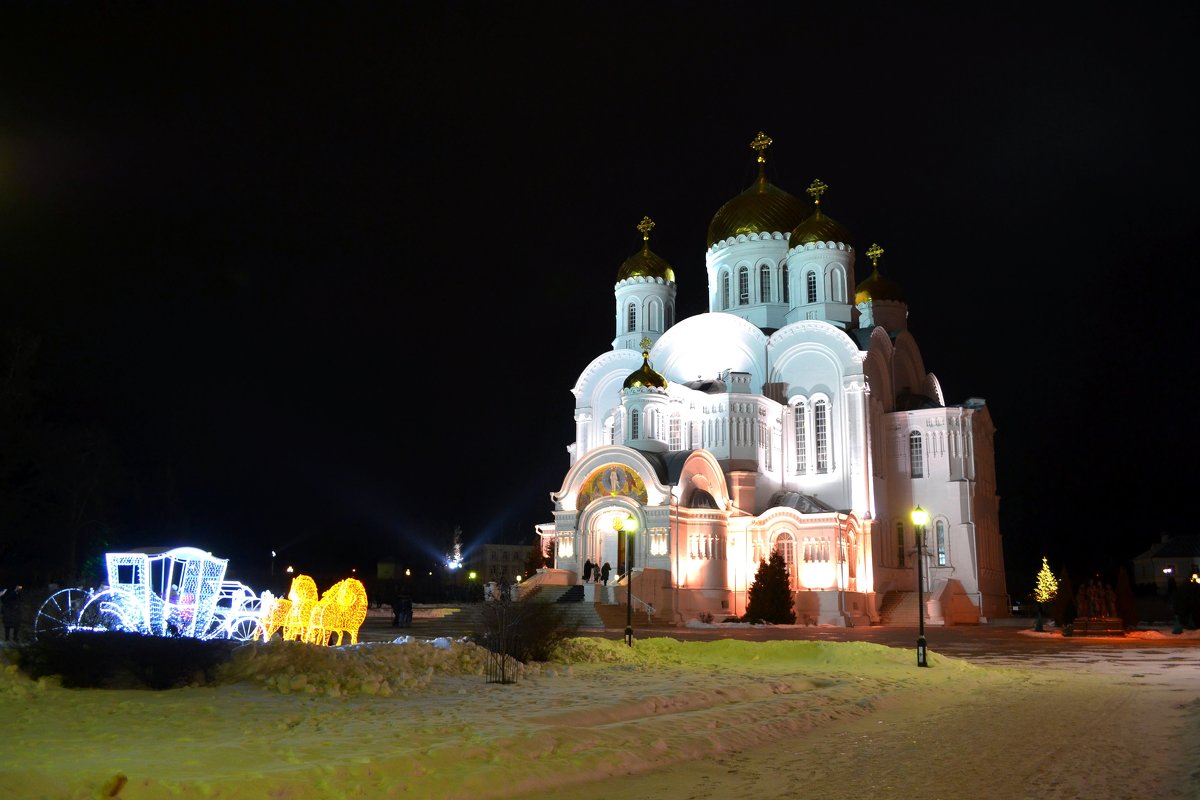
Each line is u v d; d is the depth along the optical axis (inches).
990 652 1445.6
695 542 2437.3
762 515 2518.5
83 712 623.5
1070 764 516.1
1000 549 2908.5
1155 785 460.8
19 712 623.8
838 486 2632.9
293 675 770.2
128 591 983.6
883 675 973.8
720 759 536.7
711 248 3058.6
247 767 445.1
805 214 3051.2
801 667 1045.2
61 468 2650.1
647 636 1854.1
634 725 590.6
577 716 621.9
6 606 1320.1
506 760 481.1
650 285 3051.2
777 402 2733.8
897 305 3061.0
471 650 934.4
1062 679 995.3
